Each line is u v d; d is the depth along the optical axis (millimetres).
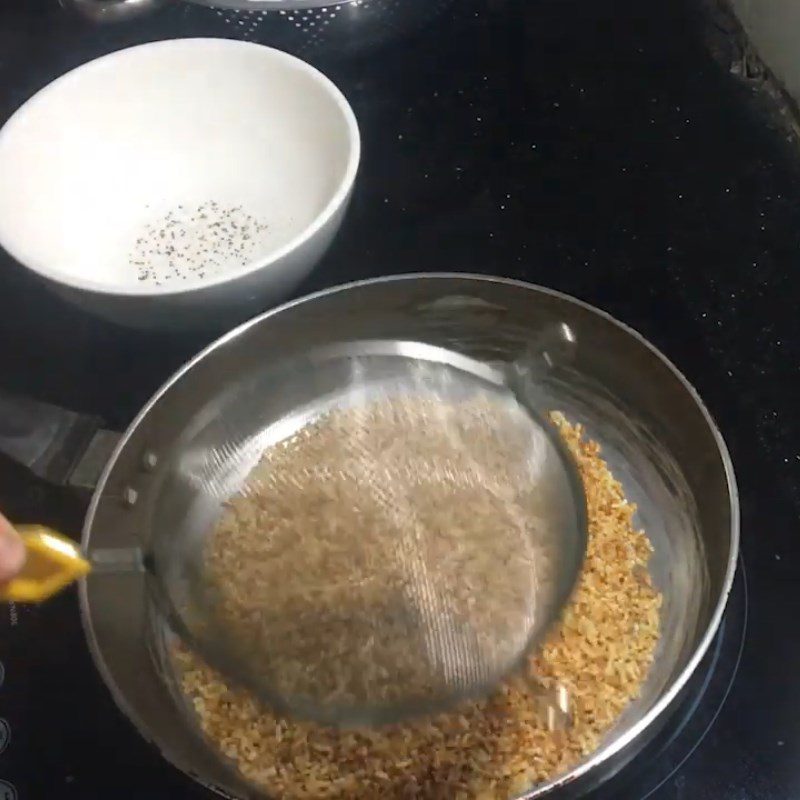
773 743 400
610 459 507
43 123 575
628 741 378
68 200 593
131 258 598
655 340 508
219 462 516
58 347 539
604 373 509
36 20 683
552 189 575
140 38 660
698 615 432
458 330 534
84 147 597
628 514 484
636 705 421
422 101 620
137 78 591
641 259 540
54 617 438
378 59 641
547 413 525
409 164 593
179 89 600
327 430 530
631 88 612
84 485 454
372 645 454
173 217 615
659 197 562
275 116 603
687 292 524
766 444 469
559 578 470
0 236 520
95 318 548
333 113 572
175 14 663
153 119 608
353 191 578
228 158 623
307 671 447
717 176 567
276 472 517
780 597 432
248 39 630
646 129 592
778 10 569
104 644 425
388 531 491
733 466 464
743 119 587
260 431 528
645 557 469
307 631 460
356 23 620
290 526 496
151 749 408
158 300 487
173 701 436
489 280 502
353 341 532
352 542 489
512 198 573
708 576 438
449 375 541
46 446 456
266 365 515
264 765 415
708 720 406
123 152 611
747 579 436
